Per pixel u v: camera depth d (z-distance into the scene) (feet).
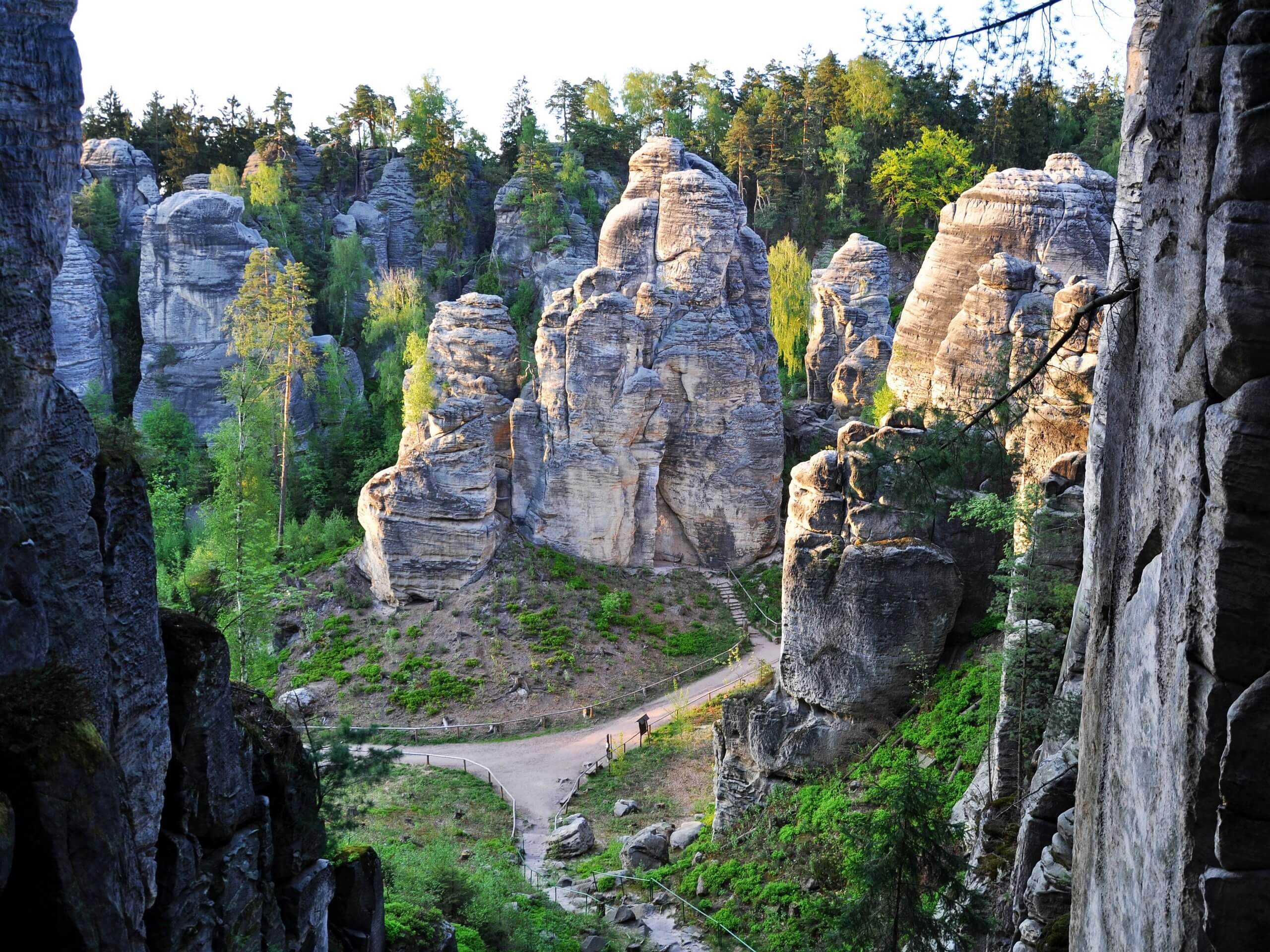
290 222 353.31
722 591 212.64
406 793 157.99
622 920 119.55
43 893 44.60
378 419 289.94
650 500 214.28
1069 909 65.10
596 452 208.13
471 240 366.43
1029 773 91.76
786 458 242.17
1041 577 94.79
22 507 45.98
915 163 305.73
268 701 73.36
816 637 126.41
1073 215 166.71
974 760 109.50
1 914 44.83
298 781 70.44
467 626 194.49
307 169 388.37
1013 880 75.97
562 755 170.30
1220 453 32.89
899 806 76.64
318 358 291.38
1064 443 112.47
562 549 210.38
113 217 341.00
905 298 303.89
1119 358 49.57
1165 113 40.47
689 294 216.54
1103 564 48.96
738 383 216.33
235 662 149.18
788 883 114.83
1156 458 39.70
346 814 126.82
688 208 215.92
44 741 44.78
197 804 59.00
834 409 248.93
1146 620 39.81
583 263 325.83
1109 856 42.65
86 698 47.80
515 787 161.58
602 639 193.98
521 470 214.48
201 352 306.76
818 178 358.02
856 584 123.95
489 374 214.28
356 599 203.21
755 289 225.97
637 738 173.37
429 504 198.18
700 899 120.98
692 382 215.72
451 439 198.08
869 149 342.23
